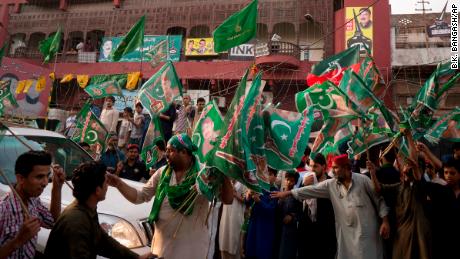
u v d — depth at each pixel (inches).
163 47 467.2
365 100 179.9
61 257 91.2
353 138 191.6
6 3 911.0
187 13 780.0
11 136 179.6
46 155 106.3
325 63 235.5
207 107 146.7
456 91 586.9
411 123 176.1
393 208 173.9
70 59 836.0
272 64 679.7
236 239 227.6
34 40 893.2
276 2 740.0
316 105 192.1
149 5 805.9
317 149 189.9
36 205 113.7
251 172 117.0
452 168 161.5
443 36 663.8
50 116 642.2
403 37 677.3
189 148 130.5
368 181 182.1
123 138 404.2
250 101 126.4
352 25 675.4
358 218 174.6
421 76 652.7
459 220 156.5
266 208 223.6
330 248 202.2
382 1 671.8
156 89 219.9
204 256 128.5
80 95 758.5
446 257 156.3
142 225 151.9
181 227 126.9
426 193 165.0
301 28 748.6
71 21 851.4
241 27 234.5
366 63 219.0
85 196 99.5
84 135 260.8
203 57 754.8
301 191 193.2
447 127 205.2
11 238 102.3
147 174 280.4
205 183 122.6
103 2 857.5
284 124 146.2
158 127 228.4
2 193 146.8
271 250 219.5
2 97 354.3
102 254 105.3
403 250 161.8
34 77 729.0
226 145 122.3
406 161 170.1
